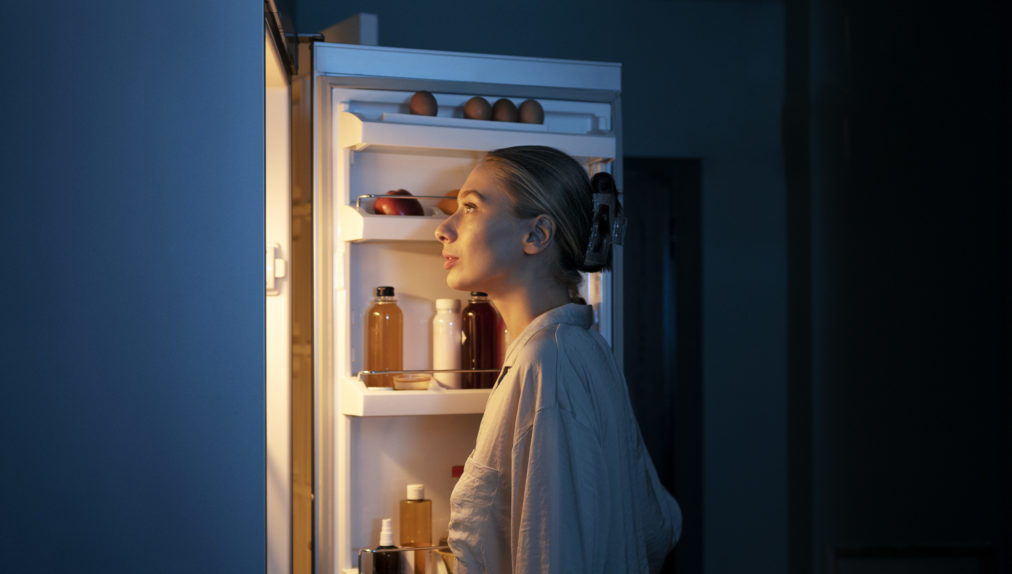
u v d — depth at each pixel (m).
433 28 2.48
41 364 0.88
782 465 2.68
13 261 0.88
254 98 0.92
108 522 0.89
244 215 0.91
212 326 0.91
